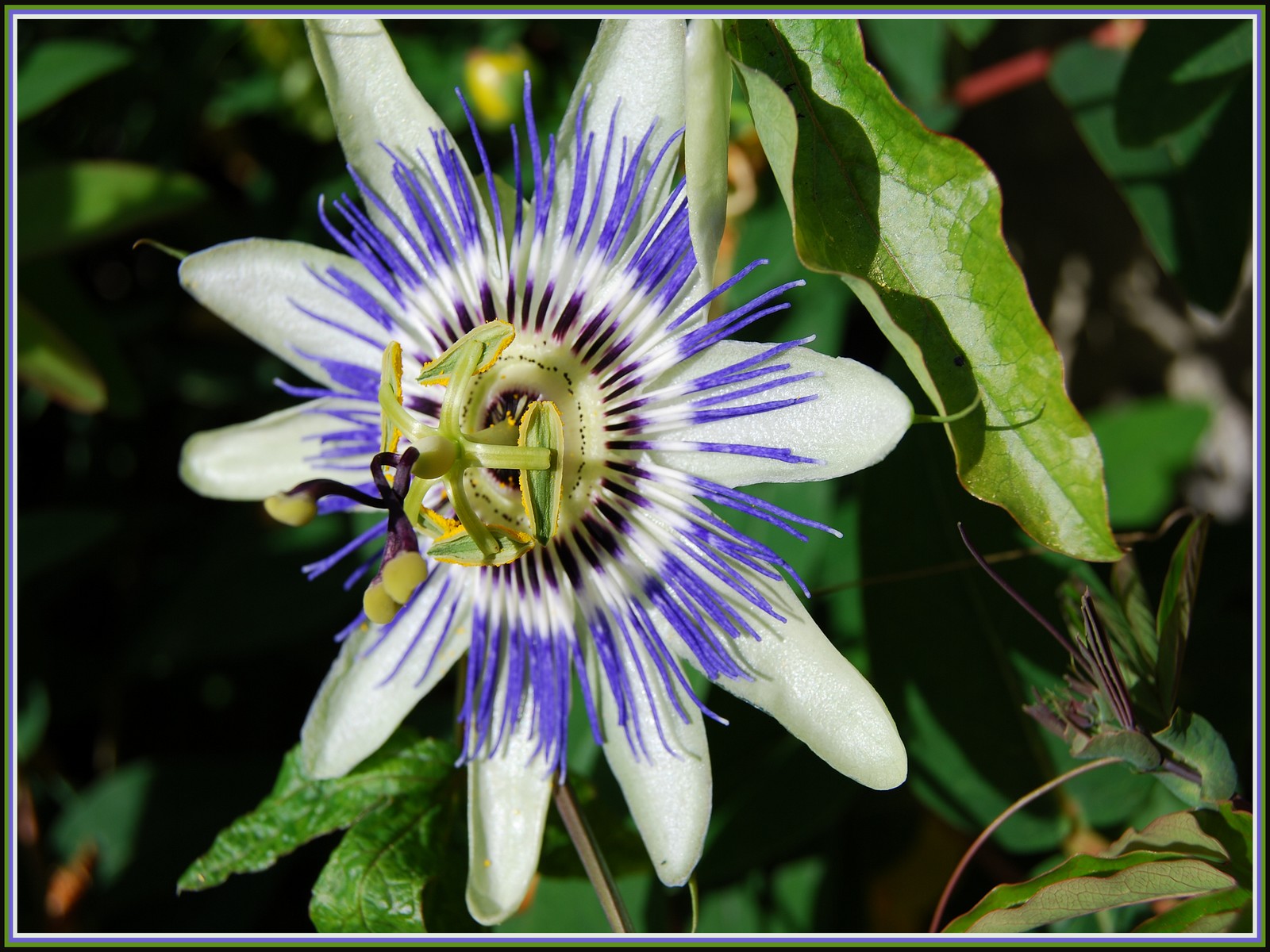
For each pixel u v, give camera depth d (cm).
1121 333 29
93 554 29
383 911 23
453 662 23
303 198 28
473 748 22
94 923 27
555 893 25
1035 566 23
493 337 22
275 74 28
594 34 26
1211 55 23
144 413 29
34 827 27
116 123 28
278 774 27
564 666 22
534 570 22
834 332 25
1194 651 25
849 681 21
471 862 22
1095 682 21
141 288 29
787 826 25
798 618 21
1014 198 29
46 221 25
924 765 24
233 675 29
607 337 21
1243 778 25
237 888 27
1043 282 29
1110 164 24
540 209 21
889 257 20
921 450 24
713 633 21
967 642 24
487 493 23
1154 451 27
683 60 21
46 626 29
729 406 21
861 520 24
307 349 23
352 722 23
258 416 29
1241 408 29
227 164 29
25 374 24
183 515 29
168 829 27
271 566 27
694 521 21
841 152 21
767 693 21
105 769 29
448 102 26
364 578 27
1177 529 26
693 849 21
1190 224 24
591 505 22
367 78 22
